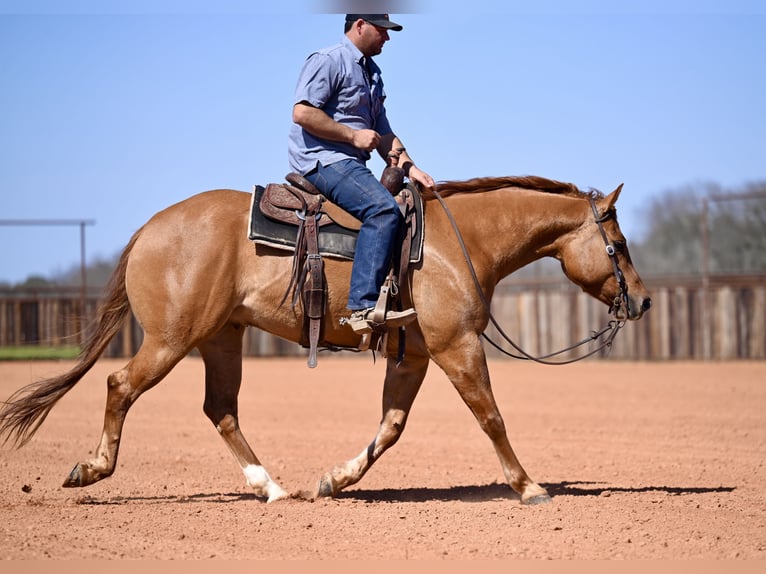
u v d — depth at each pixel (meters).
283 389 23.09
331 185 8.62
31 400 8.80
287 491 9.41
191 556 6.84
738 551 7.07
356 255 8.46
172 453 12.75
